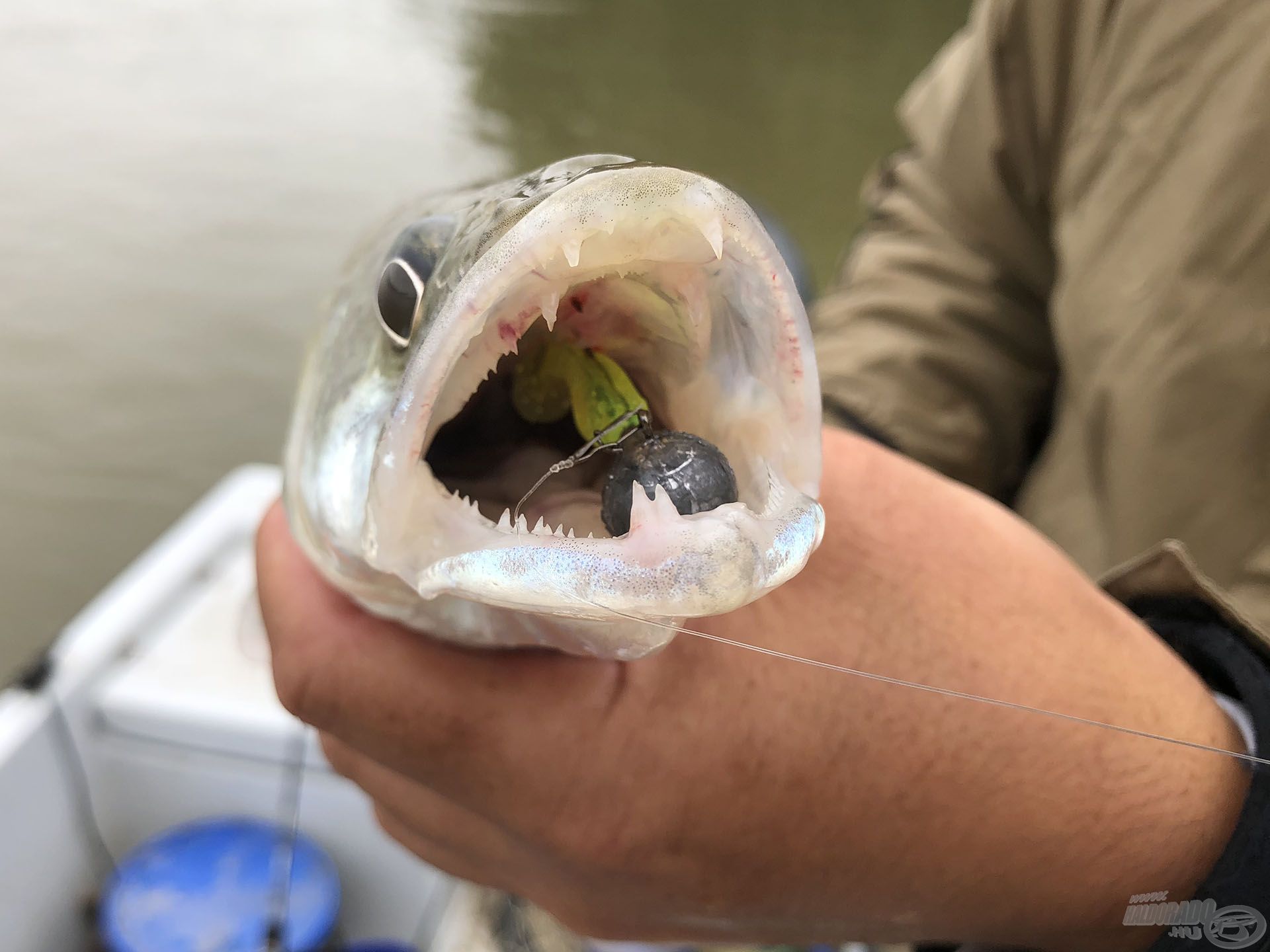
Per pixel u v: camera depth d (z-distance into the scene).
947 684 0.13
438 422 0.13
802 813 0.13
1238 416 0.19
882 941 0.15
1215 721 0.13
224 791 0.31
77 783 0.30
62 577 0.48
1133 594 0.15
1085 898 0.13
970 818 0.13
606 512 0.12
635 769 0.13
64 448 0.55
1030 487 0.26
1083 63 0.23
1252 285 0.19
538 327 0.14
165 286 0.61
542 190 0.12
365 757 0.15
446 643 0.13
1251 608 0.18
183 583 0.35
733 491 0.11
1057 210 0.24
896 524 0.15
